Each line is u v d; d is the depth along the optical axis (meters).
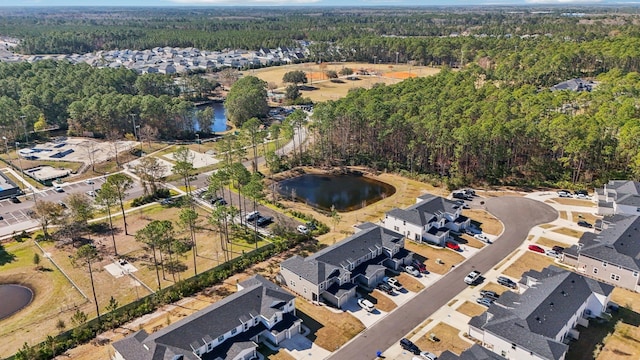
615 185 105.25
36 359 59.00
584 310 66.81
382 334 64.69
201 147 158.62
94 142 161.88
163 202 111.56
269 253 86.25
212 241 92.12
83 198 100.31
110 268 82.31
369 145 140.25
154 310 70.50
